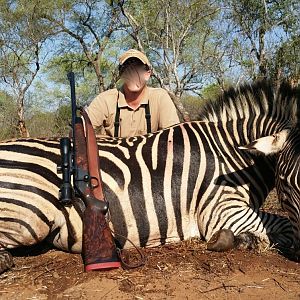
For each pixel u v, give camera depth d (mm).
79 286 2875
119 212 3355
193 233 3551
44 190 3223
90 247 2975
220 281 2898
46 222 3223
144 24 15031
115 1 17953
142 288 2834
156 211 3420
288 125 3496
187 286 2846
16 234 3193
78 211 3254
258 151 3289
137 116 4203
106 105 4230
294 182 3105
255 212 3527
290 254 3311
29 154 3299
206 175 3523
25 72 19234
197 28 15289
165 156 3523
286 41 11492
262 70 11477
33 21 18766
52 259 3326
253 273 3002
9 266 3121
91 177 3119
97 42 19203
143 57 4086
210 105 3936
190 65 15953
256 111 3752
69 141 3223
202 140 3633
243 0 12508
